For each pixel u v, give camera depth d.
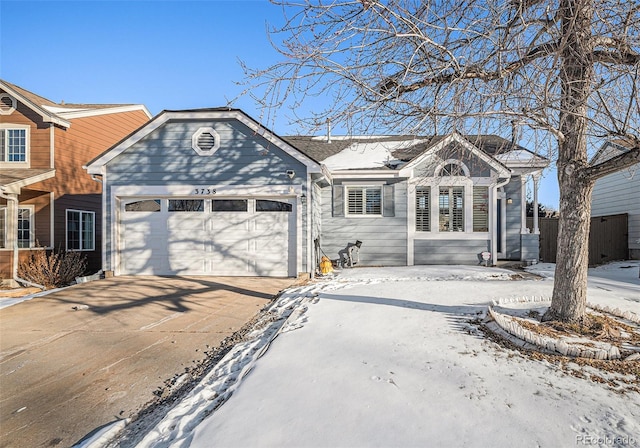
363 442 2.67
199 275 11.40
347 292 8.41
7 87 13.05
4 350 5.30
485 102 4.91
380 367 3.99
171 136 11.41
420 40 4.62
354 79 4.55
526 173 13.32
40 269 10.95
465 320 5.74
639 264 13.30
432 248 13.31
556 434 2.72
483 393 3.36
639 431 2.75
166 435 3.05
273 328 5.97
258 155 11.23
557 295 5.34
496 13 4.40
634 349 4.30
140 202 11.56
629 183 15.43
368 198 13.64
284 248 11.30
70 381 4.29
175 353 5.14
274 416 3.06
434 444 2.62
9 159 13.57
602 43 4.49
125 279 10.79
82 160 14.99
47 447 3.08
